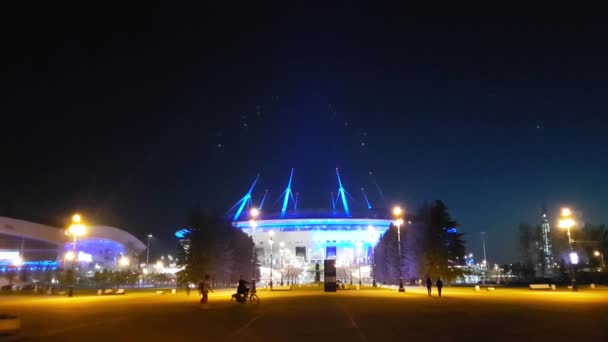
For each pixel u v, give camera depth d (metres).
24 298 56.38
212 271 89.94
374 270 128.50
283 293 66.12
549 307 33.69
